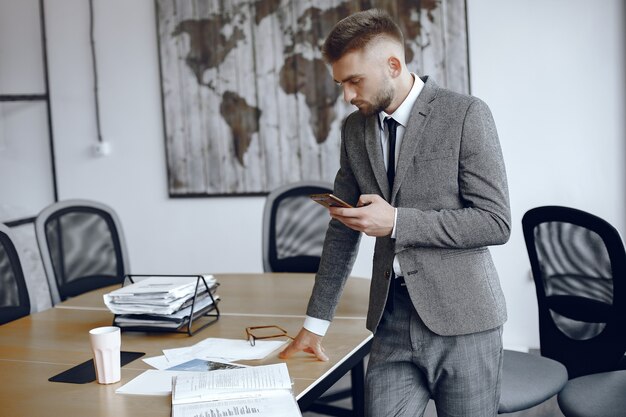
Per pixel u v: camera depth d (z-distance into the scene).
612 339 2.29
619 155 3.76
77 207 3.19
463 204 1.67
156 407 1.61
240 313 2.46
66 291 3.06
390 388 1.76
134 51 4.53
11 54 4.48
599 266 2.32
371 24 1.65
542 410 3.25
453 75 3.92
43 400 1.70
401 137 1.74
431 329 1.66
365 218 1.60
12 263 2.80
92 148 4.67
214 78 4.36
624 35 3.69
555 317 2.48
